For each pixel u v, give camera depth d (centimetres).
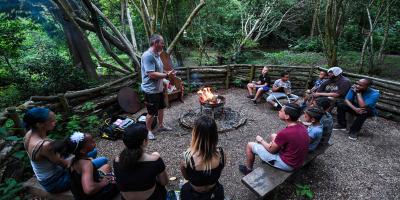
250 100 662
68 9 637
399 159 396
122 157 206
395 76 896
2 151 320
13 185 285
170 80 606
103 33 670
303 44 1395
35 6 800
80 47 802
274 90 612
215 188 230
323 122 340
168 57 582
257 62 1070
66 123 450
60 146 238
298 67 705
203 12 1046
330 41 827
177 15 937
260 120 543
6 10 782
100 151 426
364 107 435
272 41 1647
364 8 1122
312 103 540
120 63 714
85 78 723
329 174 359
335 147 430
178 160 399
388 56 1164
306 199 314
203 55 1155
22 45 913
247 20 1166
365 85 436
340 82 503
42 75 687
